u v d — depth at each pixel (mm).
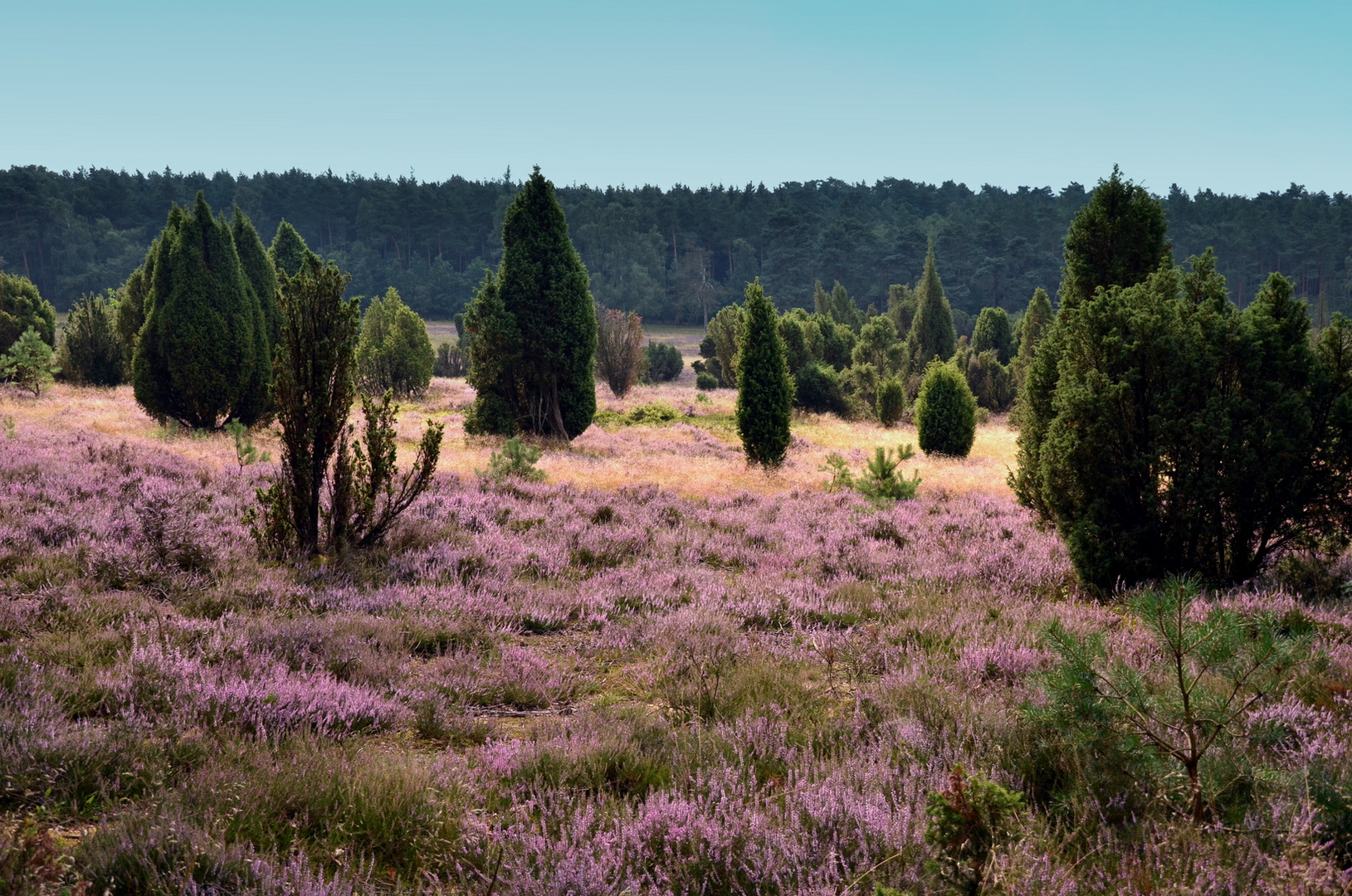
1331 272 136875
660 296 141250
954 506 15336
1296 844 2715
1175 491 8008
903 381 48500
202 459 16953
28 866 2695
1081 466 8570
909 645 6809
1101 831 3178
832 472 22062
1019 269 135375
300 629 6375
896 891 2689
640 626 7496
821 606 8367
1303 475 8047
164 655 5457
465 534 10797
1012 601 8297
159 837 2971
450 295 136000
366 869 3215
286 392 9031
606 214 151250
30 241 128125
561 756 4184
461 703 5367
